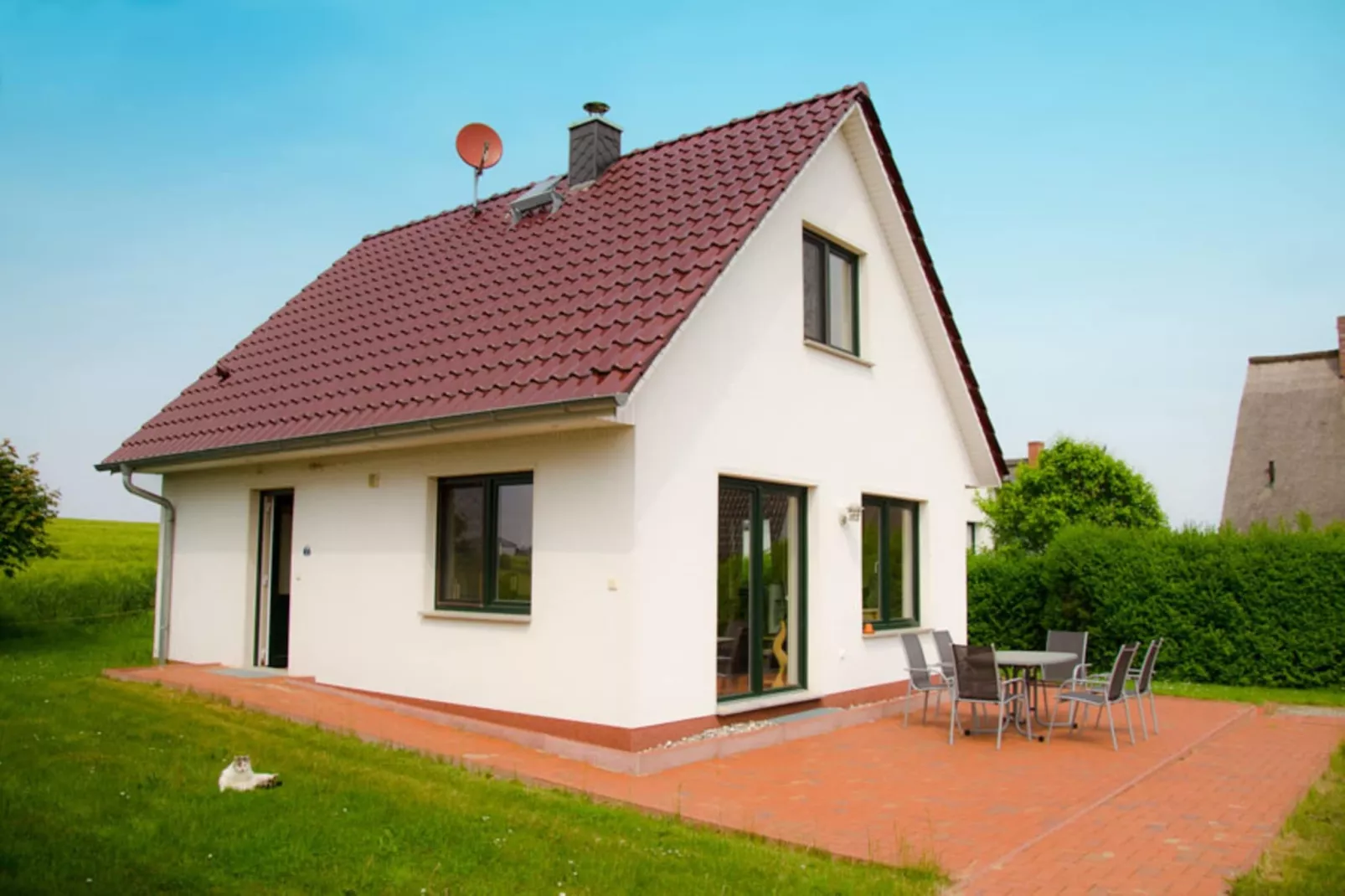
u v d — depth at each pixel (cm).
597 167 1477
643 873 593
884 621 1393
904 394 1460
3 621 1994
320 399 1259
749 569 1124
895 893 577
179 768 779
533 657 1011
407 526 1158
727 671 1079
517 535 1063
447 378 1102
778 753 1005
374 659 1178
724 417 1074
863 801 809
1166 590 1761
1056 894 598
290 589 1362
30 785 713
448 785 782
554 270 1235
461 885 561
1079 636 1309
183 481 1531
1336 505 3309
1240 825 762
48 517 1780
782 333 1186
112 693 1119
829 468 1257
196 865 570
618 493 955
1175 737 1138
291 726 980
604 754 906
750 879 595
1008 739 1105
